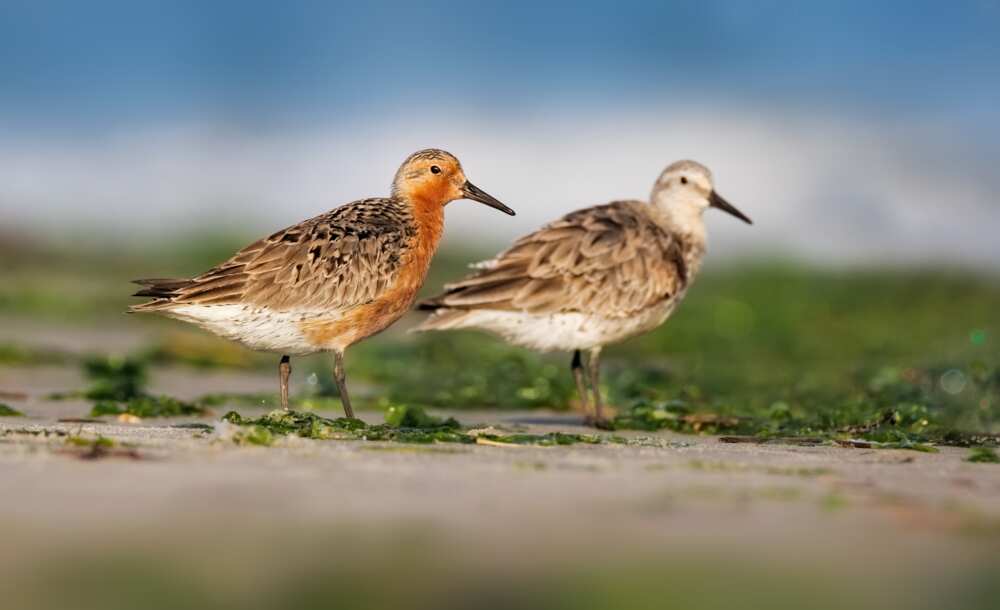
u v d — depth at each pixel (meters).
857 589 5.52
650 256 13.28
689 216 14.22
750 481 7.64
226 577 5.51
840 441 10.23
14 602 5.23
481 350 18.08
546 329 12.88
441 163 12.54
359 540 6.00
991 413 12.88
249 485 6.99
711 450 9.39
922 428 11.64
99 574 5.54
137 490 6.78
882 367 16.78
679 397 14.68
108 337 19.42
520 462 8.15
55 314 21.69
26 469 7.26
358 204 12.15
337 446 8.65
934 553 6.03
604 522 6.39
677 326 21.33
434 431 10.22
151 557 5.72
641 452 9.02
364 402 14.02
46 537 5.94
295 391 15.02
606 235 13.16
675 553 5.92
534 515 6.50
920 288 25.12
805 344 19.88
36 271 26.05
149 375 16.00
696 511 6.68
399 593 5.36
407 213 12.30
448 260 26.98
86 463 7.51
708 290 24.84
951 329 21.19
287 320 11.26
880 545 6.14
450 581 5.51
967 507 6.97
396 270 11.80
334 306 11.41
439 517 6.39
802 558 5.90
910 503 7.05
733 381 16.05
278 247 11.28
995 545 6.16
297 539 6.00
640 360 18.75
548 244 12.99
